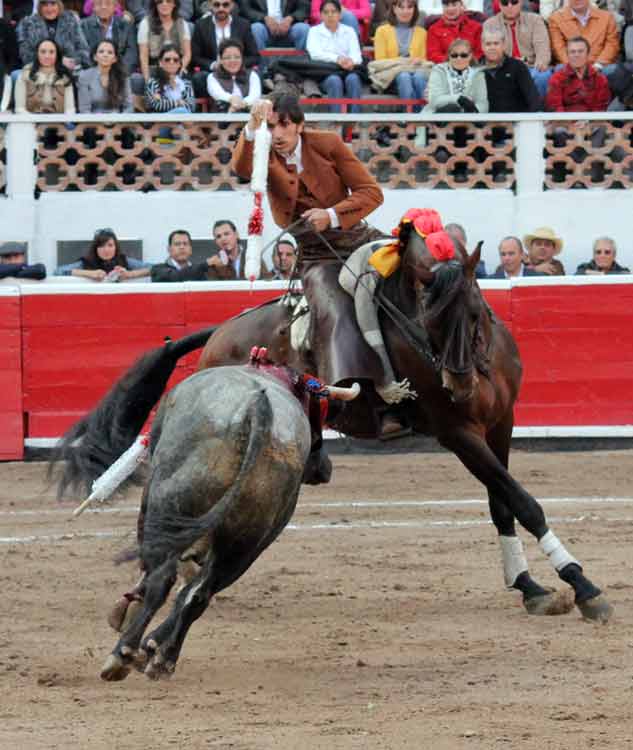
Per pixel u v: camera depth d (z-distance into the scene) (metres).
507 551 10.79
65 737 7.31
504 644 9.57
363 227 11.19
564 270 20.78
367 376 10.41
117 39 21.50
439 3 22.80
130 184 21.41
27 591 11.43
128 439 10.41
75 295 18.72
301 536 13.80
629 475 17.20
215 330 11.26
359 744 7.10
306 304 10.84
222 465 7.71
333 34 21.50
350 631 10.02
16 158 21.08
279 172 10.98
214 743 7.15
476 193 21.38
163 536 7.67
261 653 9.38
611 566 12.27
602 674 8.66
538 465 17.97
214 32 21.36
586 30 21.83
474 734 7.27
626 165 21.41
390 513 15.00
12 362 18.70
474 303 9.84
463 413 10.36
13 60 21.53
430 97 21.25
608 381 19.03
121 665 8.06
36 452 18.73
